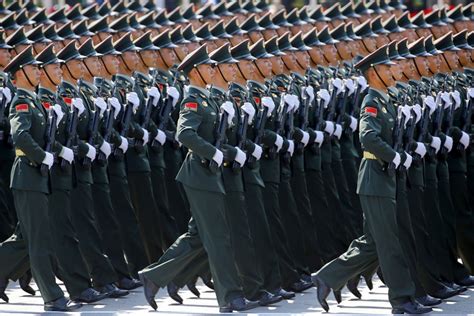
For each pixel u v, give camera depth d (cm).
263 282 3144
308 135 3356
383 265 2959
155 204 3450
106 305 3156
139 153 3397
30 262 3041
